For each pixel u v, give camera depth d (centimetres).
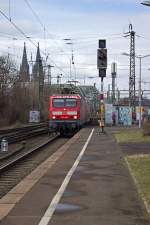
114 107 8194
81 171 2138
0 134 4712
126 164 2383
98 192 1595
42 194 1562
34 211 1308
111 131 5656
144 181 1745
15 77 10481
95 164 2412
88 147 3456
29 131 6019
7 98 10119
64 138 5381
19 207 1361
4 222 1187
